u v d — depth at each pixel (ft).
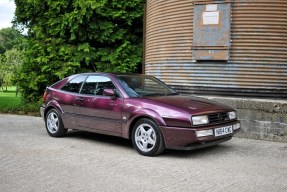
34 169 17.92
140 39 46.96
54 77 46.03
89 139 26.12
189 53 31.53
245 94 29.63
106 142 25.03
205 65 30.83
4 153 21.39
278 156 21.38
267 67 29.14
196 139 19.15
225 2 29.58
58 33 45.60
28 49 47.14
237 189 15.01
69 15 42.75
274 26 28.91
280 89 29.19
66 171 17.57
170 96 22.66
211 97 29.12
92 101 23.72
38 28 46.06
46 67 44.27
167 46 33.30
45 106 27.32
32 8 47.32
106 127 22.95
